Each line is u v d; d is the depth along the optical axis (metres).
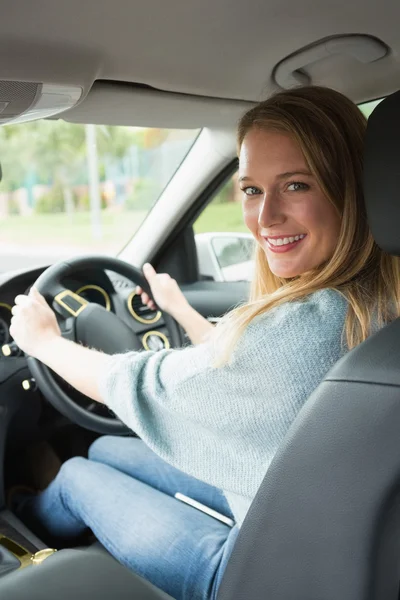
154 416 1.08
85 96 1.40
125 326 1.78
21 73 1.17
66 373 1.30
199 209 2.31
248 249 2.45
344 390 0.75
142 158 2.31
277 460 0.81
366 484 0.74
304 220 1.04
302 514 0.79
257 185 1.08
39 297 1.55
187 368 1.01
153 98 1.53
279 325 0.95
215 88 1.52
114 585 0.85
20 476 2.02
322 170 1.02
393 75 1.54
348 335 0.94
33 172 3.01
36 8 1.00
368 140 0.82
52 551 1.46
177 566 1.24
